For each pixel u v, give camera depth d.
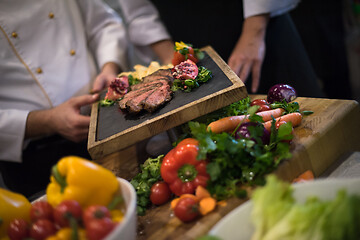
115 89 2.02
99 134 1.72
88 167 1.13
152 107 1.62
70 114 2.23
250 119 1.40
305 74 2.74
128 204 1.16
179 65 1.77
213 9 2.55
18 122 2.28
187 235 1.16
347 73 4.07
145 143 2.10
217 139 1.28
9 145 2.32
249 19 2.43
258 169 1.24
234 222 0.95
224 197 1.26
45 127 2.31
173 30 2.72
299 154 1.35
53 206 1.14
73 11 2.58
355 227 0.82
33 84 2.43
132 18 2.88
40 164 2.49
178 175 1.35
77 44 2.57
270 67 2.69
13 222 1.09
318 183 0.97
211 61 1.90
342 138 1.52
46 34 2.44
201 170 1.31
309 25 3.78
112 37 2.81
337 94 4.14
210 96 1.53
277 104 1.71
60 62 2.48
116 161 2.00
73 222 0.97
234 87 1.52
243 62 2.42
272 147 1.34
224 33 2.62
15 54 2.37
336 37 3.87
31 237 1.03
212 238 0.88
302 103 1.79
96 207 1.00
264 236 0.88
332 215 0.82
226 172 1.28
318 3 3.67
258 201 0.90
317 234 0.83
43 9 2.41
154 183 1.46
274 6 2.35
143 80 1.96
